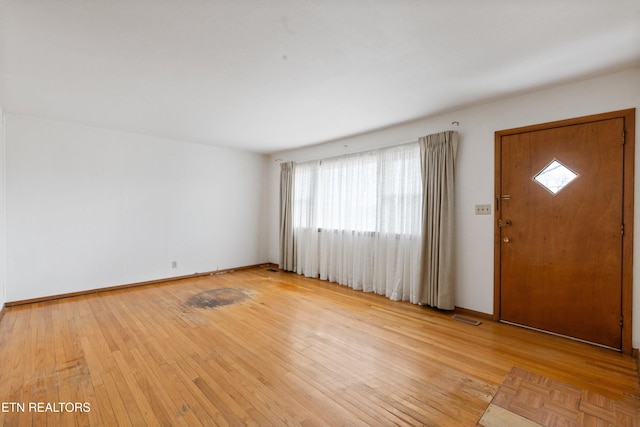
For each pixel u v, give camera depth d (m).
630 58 2.37
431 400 1.95
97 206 4.37
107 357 2.46
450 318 3.42
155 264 4.94
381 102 3.34
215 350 2.60
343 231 4.91
